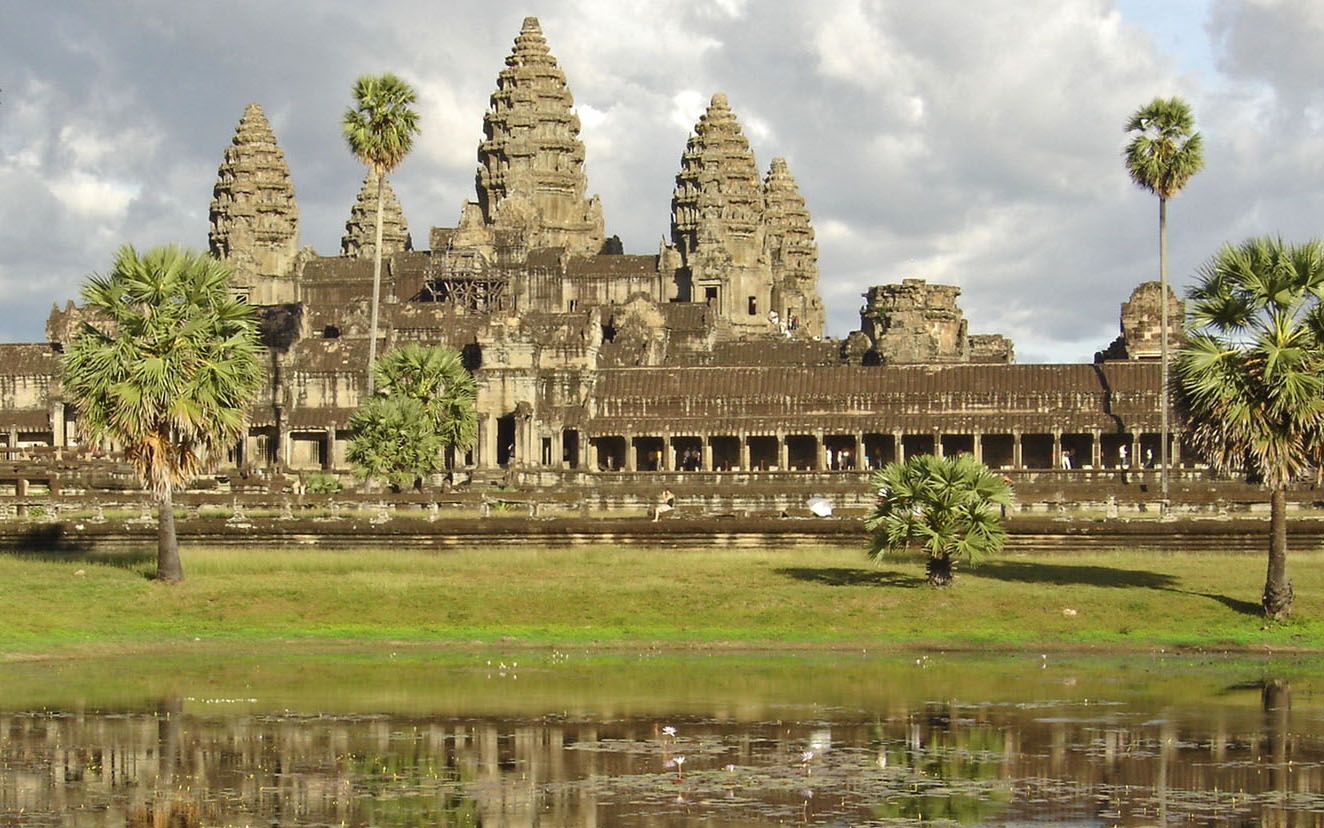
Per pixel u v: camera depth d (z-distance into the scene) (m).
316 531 82.81
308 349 161.12
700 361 183.25
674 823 38.69
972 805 40.12
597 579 72.06
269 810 39.75
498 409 150.88
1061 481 123.69
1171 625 65.50
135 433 71.25
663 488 110.88
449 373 124.75
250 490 109.50
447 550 81.50
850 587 70.06
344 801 40.50
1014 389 143.75
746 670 58.47
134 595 69.31
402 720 49.44
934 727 48.53
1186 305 68.31
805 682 56.00
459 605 68.31
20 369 162.25
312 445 160.75
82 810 39.75
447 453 150.25
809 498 109.12
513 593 69.50
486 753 45.28
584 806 40.12
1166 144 121.44
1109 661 60.44
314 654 61.97
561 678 56.84
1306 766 43.88
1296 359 65.06
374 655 61.69
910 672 58.06
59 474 106.94
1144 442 143.50
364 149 130.25
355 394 157.75
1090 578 72.12
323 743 46.50
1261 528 79.56
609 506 108.94
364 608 68.06
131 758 44.69
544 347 151.38
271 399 158.12
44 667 59.00
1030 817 39.12
